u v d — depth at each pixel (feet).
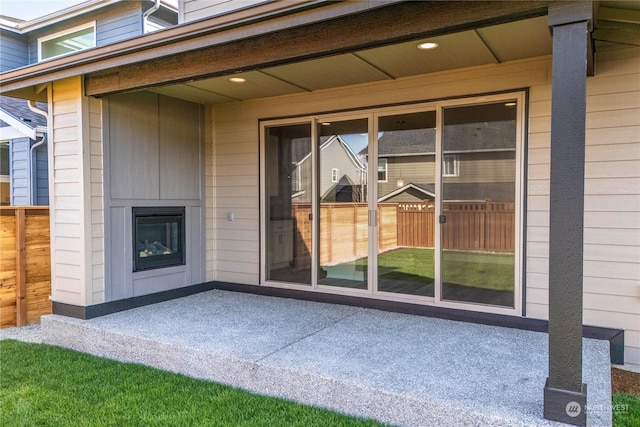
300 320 14.12
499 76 13.28
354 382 9.11
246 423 8.68
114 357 12.75
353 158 15.92
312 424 8.61
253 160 18.20
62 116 14.94
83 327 13.44
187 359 11.34
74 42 27.20
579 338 7.44
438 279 14.42
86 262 14.43
